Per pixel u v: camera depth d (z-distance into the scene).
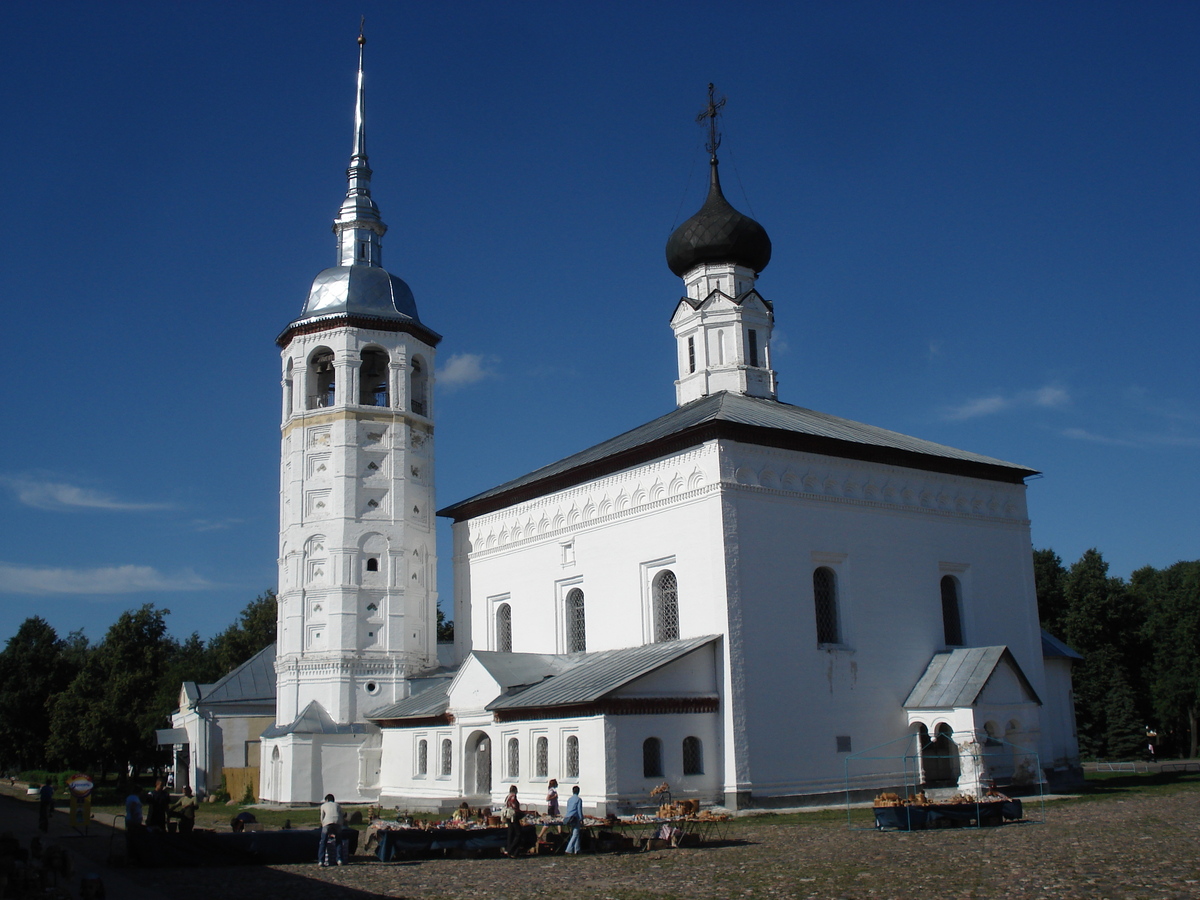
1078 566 89.38
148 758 83.44
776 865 24.47
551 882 23.38
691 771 37.41
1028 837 27.89
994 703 40.88
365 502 51.19
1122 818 31.94
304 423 52.09
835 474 43.09
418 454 53.34
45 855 25.47
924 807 30.66
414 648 51.19
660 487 42.41
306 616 50.19
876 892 20.30
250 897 22.22
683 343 53.78
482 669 42.69
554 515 47.94
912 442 49.12
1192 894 18.97
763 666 39.03
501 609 51.38
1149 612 95.44
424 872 25.89
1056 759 49.25
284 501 52.66
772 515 40.78
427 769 45.53
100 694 83.31
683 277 54.78
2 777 112.00
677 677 37.66
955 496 47.22
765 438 41.22
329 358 53.66
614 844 28.91
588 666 41.44
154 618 101.19
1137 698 87.62
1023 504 49.94
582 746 36.41
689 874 23.67
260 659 60.38
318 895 22.38
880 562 43.62
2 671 102.00
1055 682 50.47
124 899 22.19
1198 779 51.59
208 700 57.09
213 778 56.41
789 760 38.78
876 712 41.72
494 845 28.95
